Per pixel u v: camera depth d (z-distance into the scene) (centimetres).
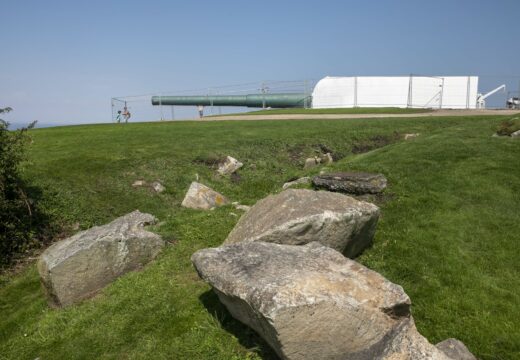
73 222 1180
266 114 3447
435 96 4222
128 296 692
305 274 483
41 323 706
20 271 981
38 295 850
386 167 1168
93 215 1223
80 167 1457
